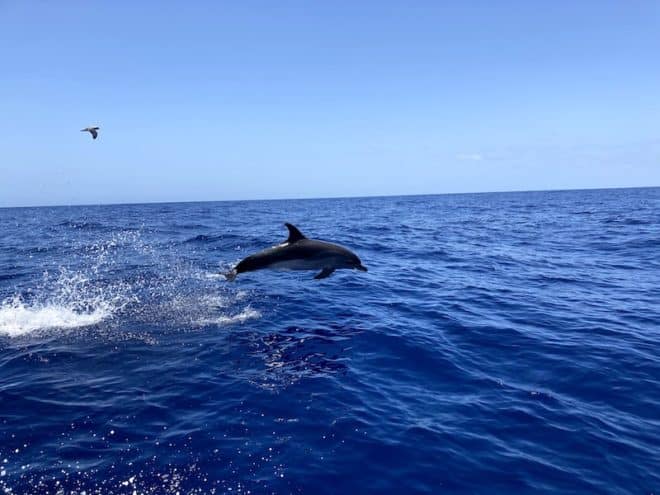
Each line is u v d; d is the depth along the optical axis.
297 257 8.65
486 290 12.13
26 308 9.97
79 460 4.35
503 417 5.23
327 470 4.25
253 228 33.66
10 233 31.66
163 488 3.98
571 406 5.49
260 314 9.53
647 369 6.54
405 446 4.64
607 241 22.97
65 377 6.34
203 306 10.17
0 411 5.32
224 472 4.19
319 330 8.44
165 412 5.30
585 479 4.15
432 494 3.96
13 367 6.71
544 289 12.30
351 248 21.47
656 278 13.76
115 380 6.23
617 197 100.56
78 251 20.53
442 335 8.15
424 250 20.72
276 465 4.31
